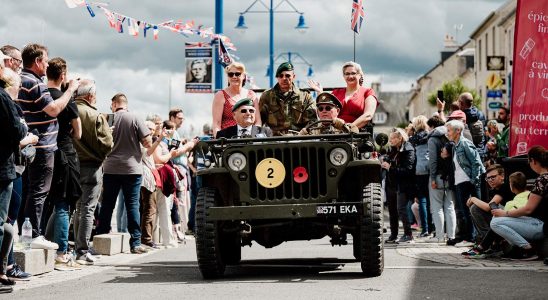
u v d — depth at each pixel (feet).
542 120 35.53
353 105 32.27
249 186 26.20
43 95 27.45
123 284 25.44
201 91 61.41
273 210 25.55
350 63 32.48
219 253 26.55
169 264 32.14
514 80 35.40
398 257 34.22
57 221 29.58
